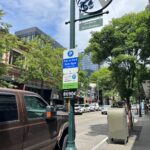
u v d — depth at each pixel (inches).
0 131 187.0
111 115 454.3
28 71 1126.4
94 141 482.3
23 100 223.0
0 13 616.7
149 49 532.1
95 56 569.3
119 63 535.2
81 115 1485.0
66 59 335.3
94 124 853.8
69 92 323.3
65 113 320.8
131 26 552.1
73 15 350.6
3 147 188.7
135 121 973.2
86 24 339.3
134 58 516.7
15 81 1146.0
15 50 1121.4
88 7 338.3
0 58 655.1
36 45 1172.5
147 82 632.4
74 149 303.3
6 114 198.5
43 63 1149.1
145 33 516.7
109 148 409.4
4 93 202.8
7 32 637.9
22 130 211.5
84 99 2871.6
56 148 283.0
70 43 342.6
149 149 398.0
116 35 532.1
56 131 275.3
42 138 241.6
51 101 1553.9
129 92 593.6
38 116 241.4
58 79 1302.9
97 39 553.9
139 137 527.8
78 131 648.4
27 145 217.3
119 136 447.8
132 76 602.5
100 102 3607.3
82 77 1609.3
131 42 520.4
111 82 727.1
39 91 1459.2
